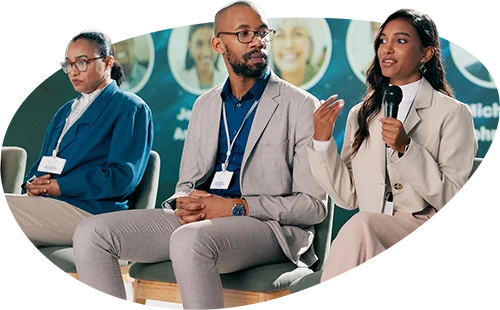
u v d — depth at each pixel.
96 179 3.23
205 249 2.41
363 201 2.46
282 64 4.70
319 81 4.63
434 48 2.46
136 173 3.27
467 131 2.39
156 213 2.76
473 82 4.11
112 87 3.46
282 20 4.69
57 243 3.20
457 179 2.32
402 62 2.40
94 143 3.33
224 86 2.89
